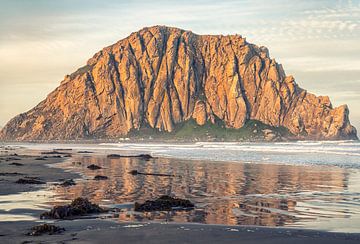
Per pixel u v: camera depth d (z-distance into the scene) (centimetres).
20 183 3241
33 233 1587
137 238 1518
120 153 8944
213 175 3988
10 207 2203
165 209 2141
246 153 8125
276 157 6725
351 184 3247
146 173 4162
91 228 1686
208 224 1769
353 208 2208
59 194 2681
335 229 1691
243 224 1791
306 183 3319
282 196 2638
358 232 1630
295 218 1933
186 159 6500
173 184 3250
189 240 1495
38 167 4944
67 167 4962
